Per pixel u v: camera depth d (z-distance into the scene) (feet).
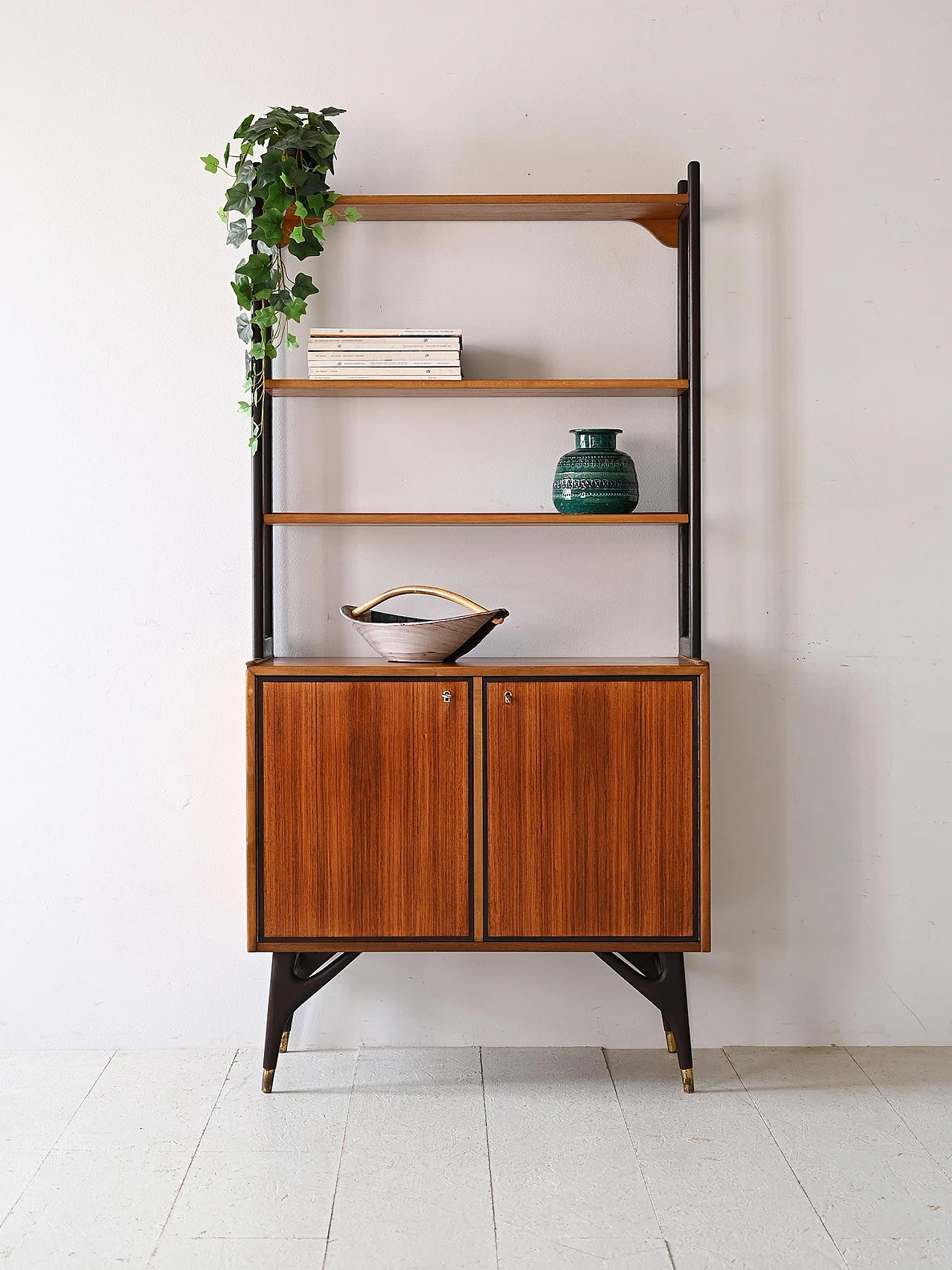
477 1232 5.97
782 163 8.11
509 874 7.27
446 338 7.54
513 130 8.11
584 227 8.16
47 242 8.09
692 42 8.09
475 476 8.23
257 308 7.75
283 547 8.25
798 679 8.25
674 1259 5.76
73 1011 8.27
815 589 8.23
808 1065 7.98
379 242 8.14
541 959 8.26
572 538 8.25
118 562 8.20
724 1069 7.91
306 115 7.58
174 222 8.10
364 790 7.25
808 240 8.12
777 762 8.26
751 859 8.22
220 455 8.16
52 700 8.23
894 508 8.20
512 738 7.23
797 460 8.18
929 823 8.26
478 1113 7.27
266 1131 7.02
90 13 8.04
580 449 7.70
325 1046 8.25
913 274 8.13
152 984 8.27
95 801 8.26
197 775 8.25
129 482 8.18
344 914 7.29
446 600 8.25
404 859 7.27
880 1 8.05
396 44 8.08
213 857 8.26
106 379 8.14
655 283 8.17
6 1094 7.52
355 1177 6.49
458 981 8.25
